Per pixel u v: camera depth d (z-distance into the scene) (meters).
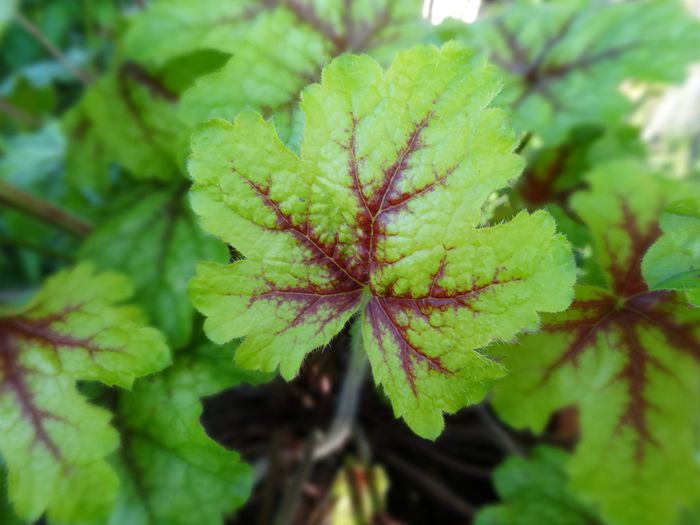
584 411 0.15
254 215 0.11
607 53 0.21
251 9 0.18
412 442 0.24
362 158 0.11
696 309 0.13
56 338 0.14
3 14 0.20
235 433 0.22
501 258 0.10
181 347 0.16
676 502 0.15
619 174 0.16
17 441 0.13
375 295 0.11
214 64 0.20
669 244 0.11
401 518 0.23
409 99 0.10
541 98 0.21
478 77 0.10
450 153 0.10
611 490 0.15
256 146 0.11
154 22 0.19
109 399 0.15
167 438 0.15
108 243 0.20
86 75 0.31
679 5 0.21
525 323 0.10
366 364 0.16
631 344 0.14
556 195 0.22
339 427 0.20
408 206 0.11
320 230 0.11
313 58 0.15
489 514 0.19
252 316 0.11
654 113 0.29
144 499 0.14
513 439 0.23
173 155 0.21
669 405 0.14
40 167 0.29
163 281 0.19
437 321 0.11
